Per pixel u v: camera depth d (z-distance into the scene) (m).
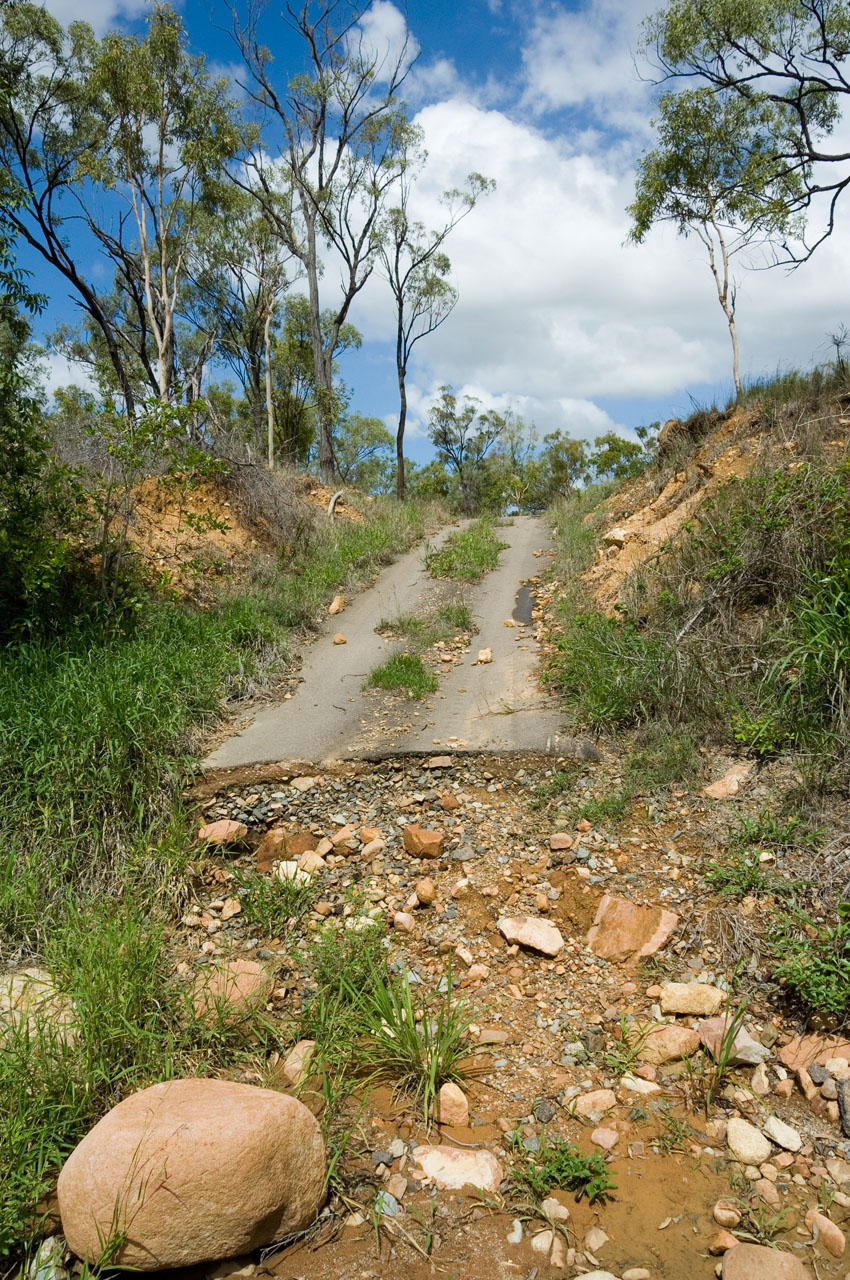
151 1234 2.31
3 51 15.64
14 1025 3.06
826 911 3.46
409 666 7.38
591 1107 2.88
